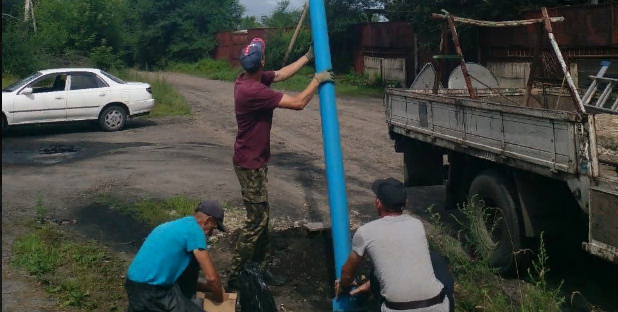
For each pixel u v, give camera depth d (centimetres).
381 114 1808
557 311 472
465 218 757
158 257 398
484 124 588
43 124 1559
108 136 1416
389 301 350
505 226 567
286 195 891
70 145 1302
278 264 617
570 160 467
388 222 368
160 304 396
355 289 429
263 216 546
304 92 498
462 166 679
